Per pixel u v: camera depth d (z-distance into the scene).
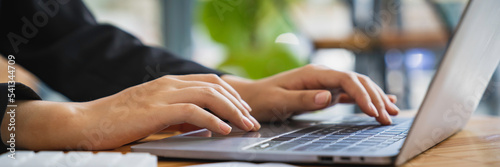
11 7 0.76
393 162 0.38
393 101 0.79
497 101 1.63
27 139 0.51
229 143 0.47
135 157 0.35
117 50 0.78
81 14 0.83
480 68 0.48
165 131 0.72
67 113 0.52
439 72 0.36
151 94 0.54
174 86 0.56
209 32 1.99
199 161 0.44
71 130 0.51
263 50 1.98
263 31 1.98
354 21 2.16
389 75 2.06
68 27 0.80
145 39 2.42
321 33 2.25
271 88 0.76
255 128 0.56
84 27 0.81
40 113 0.52
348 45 2.04
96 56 0.76
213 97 0.53
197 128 0.71
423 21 2.06
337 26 2.26
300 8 2.21
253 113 0.76
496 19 0.45
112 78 0.75
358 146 0.43
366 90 0.69
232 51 1.98
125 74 0.75
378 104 0.66
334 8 2.27
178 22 2.49
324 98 0.70
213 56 2.47
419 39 1.93
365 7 2.13
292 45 2.01
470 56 0.41
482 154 0.45
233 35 1.97
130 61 0.77
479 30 0.40
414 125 0.37
